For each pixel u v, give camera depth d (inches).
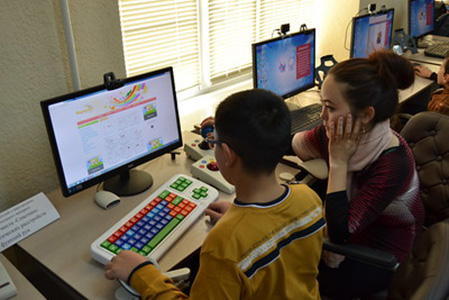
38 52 51.9
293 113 79.1
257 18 104.9
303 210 34.6
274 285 33.1
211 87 101.2
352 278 52.7
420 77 103.4
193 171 57.1
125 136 52.6
